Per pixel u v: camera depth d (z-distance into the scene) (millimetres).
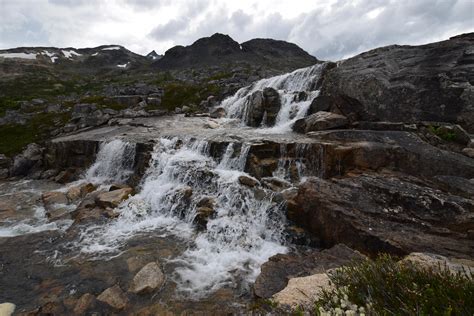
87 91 75500
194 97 40250
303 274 7867
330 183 11914
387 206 10148
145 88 45219
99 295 8336
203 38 180375
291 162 15102
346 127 18391
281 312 5438
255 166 15336
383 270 4465
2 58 150250
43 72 137250
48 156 24531
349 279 4609
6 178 23406
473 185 10227
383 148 13016
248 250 11016
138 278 8914
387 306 3707
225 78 54500
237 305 7973
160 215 14367
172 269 9742
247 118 26656
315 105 21984
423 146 12859
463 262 6941
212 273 9562
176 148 19750
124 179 19875
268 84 32781
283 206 12422
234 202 13422
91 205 15086
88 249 11078
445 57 17672
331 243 10539
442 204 9367
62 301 8172
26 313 7672
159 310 7805
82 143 22906
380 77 18547
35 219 14570
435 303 3414
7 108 44875
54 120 34562
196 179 15609
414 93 16656
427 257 6898
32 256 10664
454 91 15211
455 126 13695
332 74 21922
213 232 12078
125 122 29844
